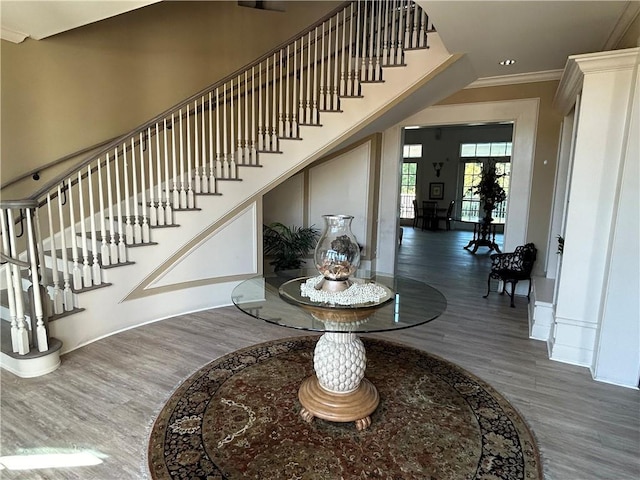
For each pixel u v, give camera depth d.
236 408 2.36
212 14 4.91
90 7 2.96
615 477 1.84
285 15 5.54
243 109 4.86
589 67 2.72
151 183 3.70
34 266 2.68
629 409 2.40
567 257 2.95
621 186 2.57
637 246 2.56
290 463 1.91
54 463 1.90
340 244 2.45
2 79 3.39
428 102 4.75
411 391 2.57
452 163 11.82
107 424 2.19
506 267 4.74
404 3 3.84
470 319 4.00
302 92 4.25
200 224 4.03
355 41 4.36
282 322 2.15
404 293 2.69
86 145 4.00
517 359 3.08
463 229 11.88
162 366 2.88
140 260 3.67
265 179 4.35
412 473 1.85
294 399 2.47
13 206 2.55
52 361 2.79
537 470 1.87
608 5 2.53
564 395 2.55
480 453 1.98
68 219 3.87
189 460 1.92
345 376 2.23
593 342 2.93
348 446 2.04
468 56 3.73
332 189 5.94
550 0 2.46
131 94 4.31
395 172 5.71
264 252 5.55
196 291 4.11
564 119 4.17
